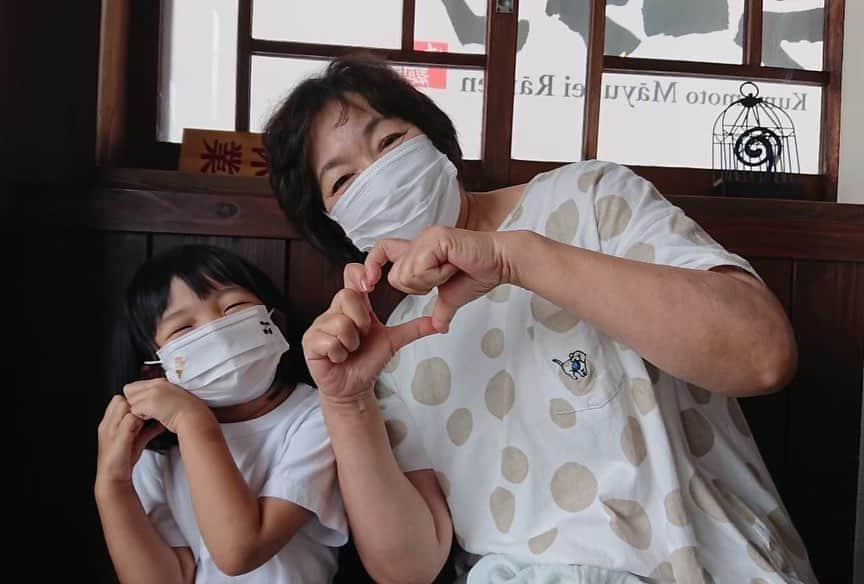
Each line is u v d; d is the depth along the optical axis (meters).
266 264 1.09
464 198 0.94
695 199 1.15
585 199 0.84
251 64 1.24
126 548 0.84
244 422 0.91
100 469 0.84
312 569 0.90
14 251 1.00
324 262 1.10
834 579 1.17
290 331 0.99
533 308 0.83
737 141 1.36
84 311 1.06
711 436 0.81
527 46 1.31
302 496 0.84
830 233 1.17
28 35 0.99
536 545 0.77
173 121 1.24
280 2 1.25
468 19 1.29
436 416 0.88
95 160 1.08
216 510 0.79
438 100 1.28
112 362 0.99
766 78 1.36
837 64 1.38
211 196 1.08
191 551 0.90
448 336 0.89
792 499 1.16
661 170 1.32
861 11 1.40
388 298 1.12
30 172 1.02
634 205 0.82
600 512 0.75
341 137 0.89
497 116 1.23
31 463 1.04
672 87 1.37
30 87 1.00
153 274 0.89
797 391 1.17
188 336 0.84
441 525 0.85
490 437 0.84
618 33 1.36
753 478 0.81
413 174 0.88
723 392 0.70
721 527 0.74
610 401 0.76
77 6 1.05
